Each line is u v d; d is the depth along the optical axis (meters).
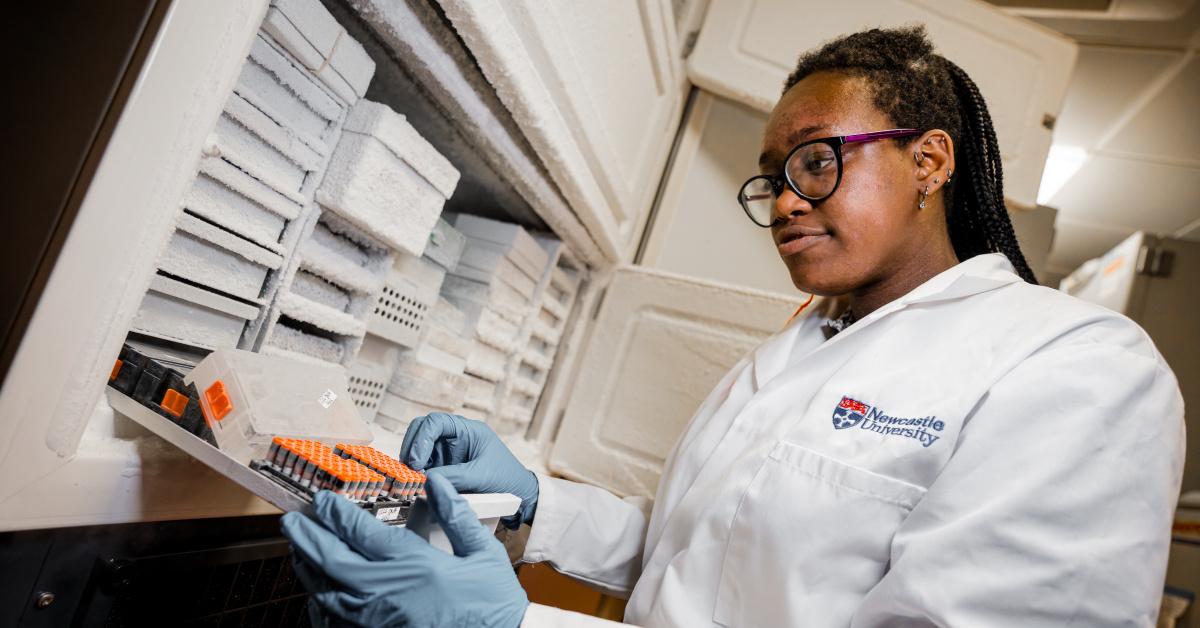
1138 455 0.62
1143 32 2.22
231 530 0.83
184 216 0.69
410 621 0.55
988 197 1.02
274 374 0.68
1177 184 2.92
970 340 0.80
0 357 0.52
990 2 2.38
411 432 0.91
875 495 0.72
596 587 1.11
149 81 0.54
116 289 0.56
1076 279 3.49
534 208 1.41
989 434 0.66
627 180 1.66
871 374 0.84
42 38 0.58
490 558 0.62
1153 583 0.59
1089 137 2.82
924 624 0.61
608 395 1.71
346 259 0.96
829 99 0.92
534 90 1.02
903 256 0.96
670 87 1.78
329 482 0.60
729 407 1.04
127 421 0.66
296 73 0.78
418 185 0.98
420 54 0.91
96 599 0.65
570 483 1.14
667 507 0.99
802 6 1.86
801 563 0.72
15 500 0.54
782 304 1.59
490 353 1.46
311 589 0.58
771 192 1.02
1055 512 0.60
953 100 1.00
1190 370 2.54
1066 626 0.57
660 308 1.72
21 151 0.56
